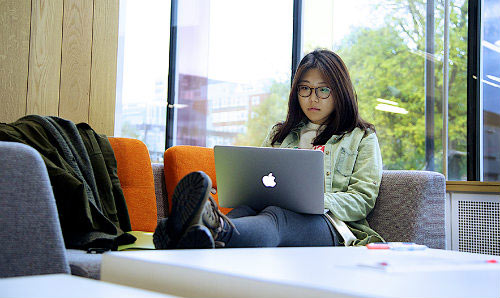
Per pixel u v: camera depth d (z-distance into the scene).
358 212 2.18
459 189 2.91
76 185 1.84
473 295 0.80
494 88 3.32
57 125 2.13
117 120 3.62
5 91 2.91
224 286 0.91
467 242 2.89
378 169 2.31
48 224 1.24
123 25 3.66
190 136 4.11
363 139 2.41
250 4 4.11
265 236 1.69
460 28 3.41
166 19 3.98
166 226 1.50
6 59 2.92
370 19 3.72
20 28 2.97
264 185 1.92
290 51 4.01
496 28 3.34
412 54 3.55
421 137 3.49
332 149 2.39
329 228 2.03
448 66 3.43
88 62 3.24
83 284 0.74
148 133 3.88
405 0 3.59
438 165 3.43
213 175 2.65
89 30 3.24
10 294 0.66
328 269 1.00
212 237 1.51
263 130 4.04
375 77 3.68
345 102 2.45
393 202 2.23
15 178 1.21
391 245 1.48
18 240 1.20
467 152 3.36
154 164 2.71
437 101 3.45
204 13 4.15
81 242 1.78
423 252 1.39
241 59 4.11
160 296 0.67
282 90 4.01
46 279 0.78
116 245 1.79
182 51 4.08
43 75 3.05
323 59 2.50
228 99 4.12
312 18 3.96
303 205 1.92
